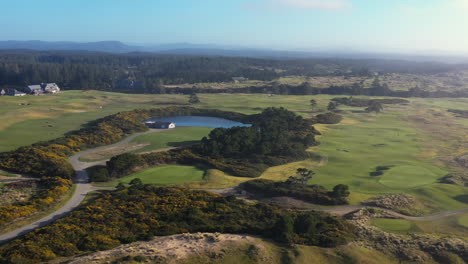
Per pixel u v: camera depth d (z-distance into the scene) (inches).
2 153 3329.2
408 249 1585.9
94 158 3430.1
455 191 2506.2
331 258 1469.0
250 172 3056.1
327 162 3412.9
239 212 2016.5
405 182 2746.1
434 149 3924.7
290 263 1396.4
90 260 1328.7
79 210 2028.8
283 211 2066.9
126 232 1745.8
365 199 2375.7
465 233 1857.8
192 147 3659.0
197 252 1402.6
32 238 1628.9
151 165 3198.8
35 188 2503.7
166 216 1916.8
